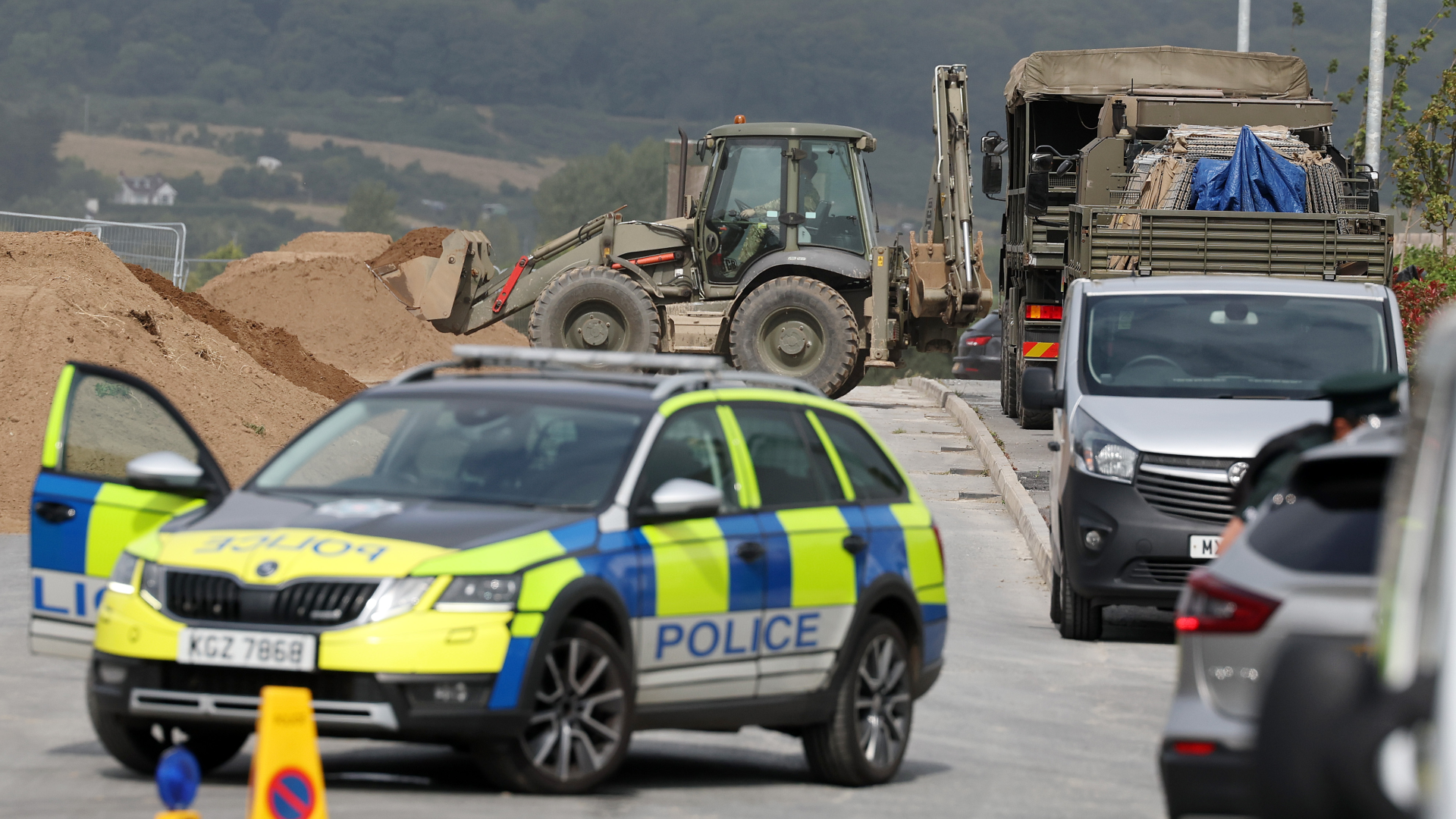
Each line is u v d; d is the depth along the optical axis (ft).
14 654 138.82
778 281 354.13
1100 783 108.37
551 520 94.22
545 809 88.58
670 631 96.94
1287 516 73.36
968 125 376.68
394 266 410.11
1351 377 103.81
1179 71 330.34
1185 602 75.31
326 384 335.67
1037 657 158.20
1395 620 42.50
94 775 95.76
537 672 88.99
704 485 97.19
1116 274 222.69
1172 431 160.76
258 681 88.69
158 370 258.16
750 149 367.25
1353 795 43.80
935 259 369.71
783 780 108.78
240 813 86.17
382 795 91.86
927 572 117.19
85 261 290.76
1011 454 304.50
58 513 104.78
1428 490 42.06
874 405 422.00
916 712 132.98
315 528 93.09
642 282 369.50
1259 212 224.94
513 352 109.19
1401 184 411.34
